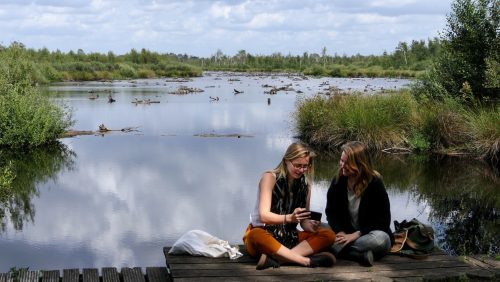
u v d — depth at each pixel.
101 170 12.80
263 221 5.14
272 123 21.95
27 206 9.77
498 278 5.08
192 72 80.06
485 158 14.20
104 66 69.00
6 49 27.19
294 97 35.84
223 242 5.65
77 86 48.19
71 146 16.25
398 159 14.29
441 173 12.60
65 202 10.04
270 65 117.38
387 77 72.75
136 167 13.14
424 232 5.61
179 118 23.58
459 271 5.18
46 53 77.06
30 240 7.88
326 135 16.44
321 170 12.92
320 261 5.22
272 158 14.29
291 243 5.42
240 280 4.89
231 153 15.04
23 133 15.64
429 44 85.88
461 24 17.41
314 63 117.19
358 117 16.02
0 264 6.88
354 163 5.36
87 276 5.28
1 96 16.03
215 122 22.25
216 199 10.13
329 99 18.42
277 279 4.93
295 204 5.30
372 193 5.41
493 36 16.88
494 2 16.88
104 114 25.03
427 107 16.69
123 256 7.20
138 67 79.00
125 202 9.98
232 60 136.75
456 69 17.52
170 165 13.37
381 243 5.31
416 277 5.00
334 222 5.62
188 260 5.39
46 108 17.22
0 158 14.05
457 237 7.84
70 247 7.57
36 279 5.16
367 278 4.97
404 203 9.95
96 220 8.88
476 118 14.92
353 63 101.88
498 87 16.27
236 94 39.22
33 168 13.07
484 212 9.30
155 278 5.31
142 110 26.95
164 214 9.18
